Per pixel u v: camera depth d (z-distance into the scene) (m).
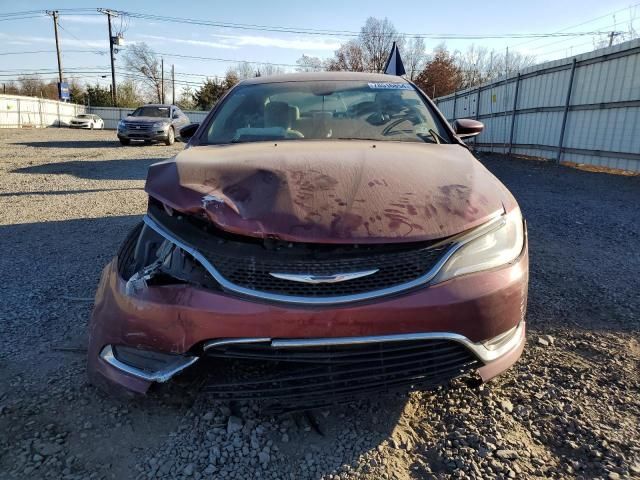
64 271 4.23
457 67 49.28
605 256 4.50
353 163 2.37
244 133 3.19
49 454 2.01
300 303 1.86
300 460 1.99
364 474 1.92
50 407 2.30
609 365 2.63
